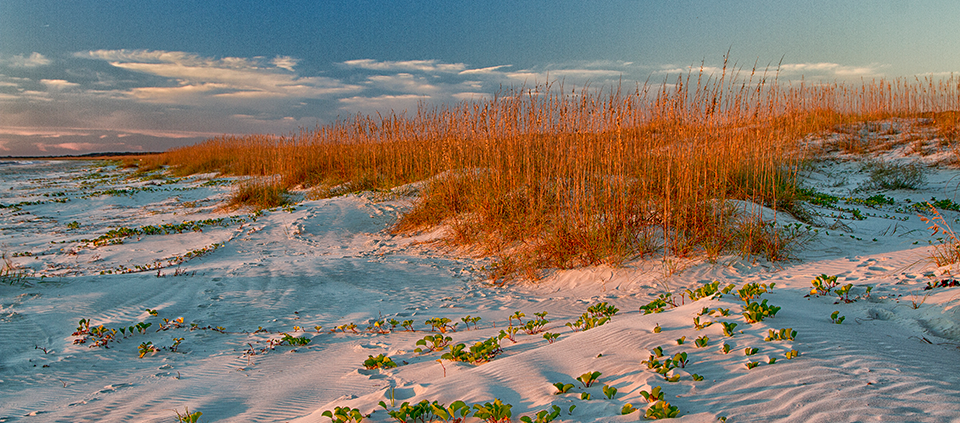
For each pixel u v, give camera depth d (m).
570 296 6.99
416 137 16.36
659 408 2.62
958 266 5.40
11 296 6.45
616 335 4.09
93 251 10.41
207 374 4.43
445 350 4.68
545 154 10.68
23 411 3.65
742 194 9.59
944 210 11.32
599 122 9.38
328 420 3.08
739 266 7.11
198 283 7.52
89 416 3.53
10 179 31.33
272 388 4.03
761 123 10.49
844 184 15.68
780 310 4.41
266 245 11.15
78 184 27.31
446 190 12.38
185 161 35.75
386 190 15.51
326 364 4.58
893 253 7.21
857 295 5.08
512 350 4.39
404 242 11.39
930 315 4.14
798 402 2.66
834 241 8.19
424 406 2.88
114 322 5.76
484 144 12.48
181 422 3.31
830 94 21.17
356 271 8.59
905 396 2.67
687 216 8.18
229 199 17.36
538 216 9.57
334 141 20.80
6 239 11.89
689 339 3.84
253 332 5.73
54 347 5.07
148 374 4.44
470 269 8.88
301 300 7.00
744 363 3.26
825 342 3.57
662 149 9.23
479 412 2.72
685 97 8.45
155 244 11.09
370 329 5.76
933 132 17.67
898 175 14.95
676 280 6.91
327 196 16.70
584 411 2.79
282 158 21.59
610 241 7.93
